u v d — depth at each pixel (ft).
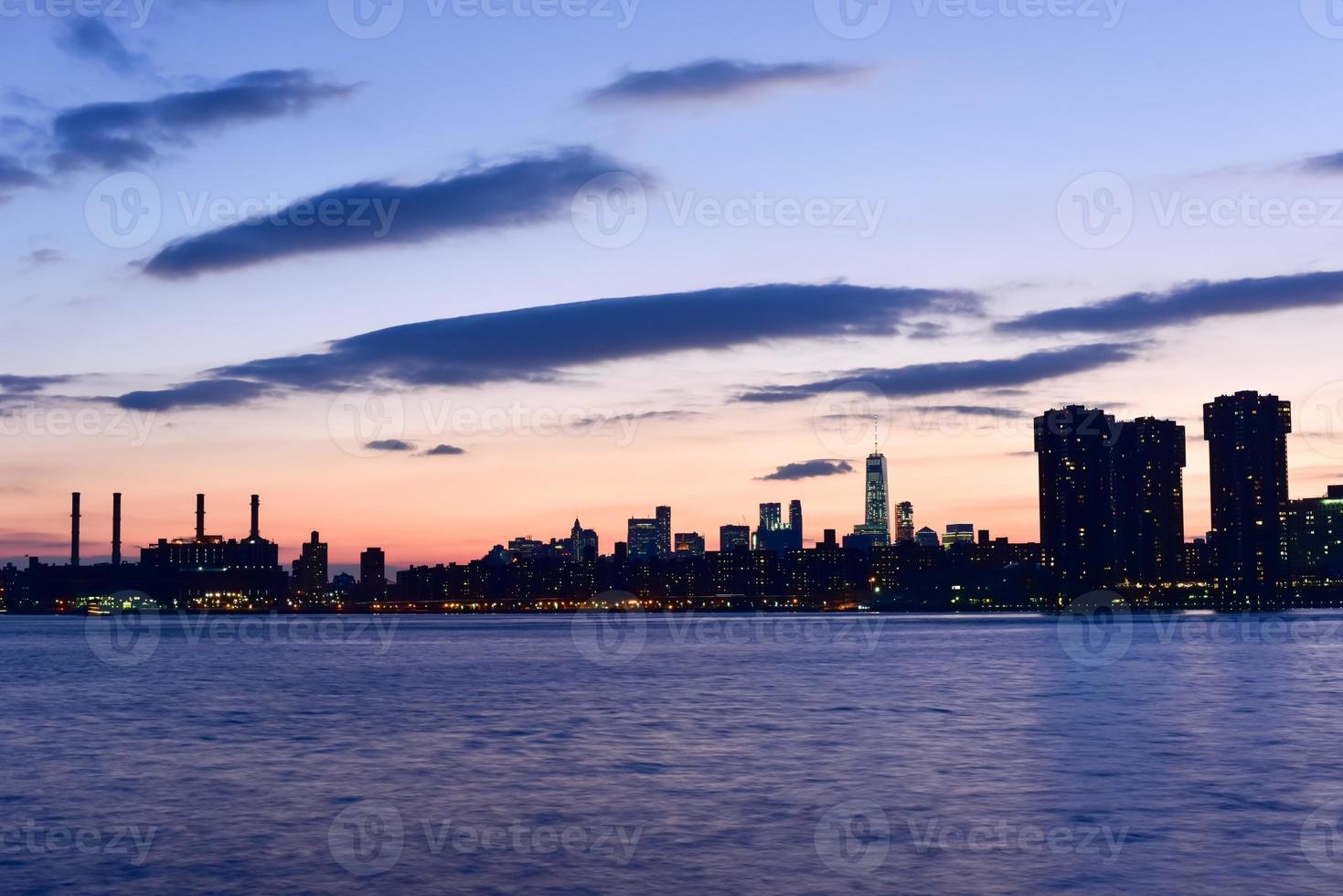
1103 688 351.25
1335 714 266.16
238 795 159.22
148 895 109.09
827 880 112.47
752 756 195.00
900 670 457.27
